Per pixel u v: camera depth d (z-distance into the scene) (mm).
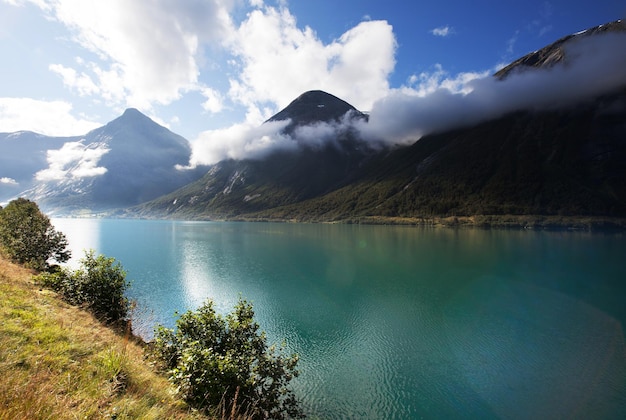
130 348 14328
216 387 11922
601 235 175625
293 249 113438
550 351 35500
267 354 17000
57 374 8828
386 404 26438
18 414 5570
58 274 21281
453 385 29062
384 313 46469
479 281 65938
